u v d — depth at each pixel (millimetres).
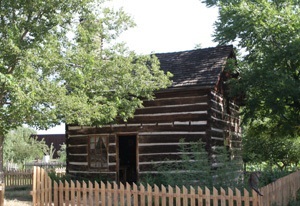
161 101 17609
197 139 16734
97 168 18766
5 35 13453
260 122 24844
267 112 19734
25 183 24391
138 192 11016
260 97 19172
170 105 17422
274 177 16859
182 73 18203
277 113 18656
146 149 17594
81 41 14633
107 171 18484
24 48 12711
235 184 12773
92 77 15320
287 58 18156
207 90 16859
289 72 18844
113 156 18438
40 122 13023
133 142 22188
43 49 12852
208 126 16641
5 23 13836
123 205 11180
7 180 23656
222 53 19156
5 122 13359
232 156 20453
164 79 16359
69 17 14070
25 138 38156
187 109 17094
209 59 18797
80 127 19438
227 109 20422
